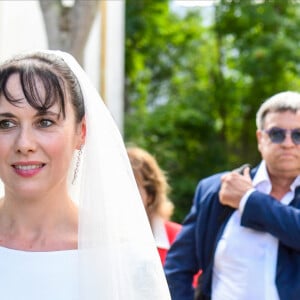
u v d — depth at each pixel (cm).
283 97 315
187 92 1426
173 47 1450
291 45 1220
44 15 471
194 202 328
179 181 1256
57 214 193
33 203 189
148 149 1243
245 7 1283
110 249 188
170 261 325
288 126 305
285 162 305
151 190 361
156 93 1448
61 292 184
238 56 1324
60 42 469
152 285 191
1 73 182
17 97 179
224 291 301
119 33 589
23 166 181
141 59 1389
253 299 293
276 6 1318
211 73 1427
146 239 195
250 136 1418
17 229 192
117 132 200
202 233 314
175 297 317
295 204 306
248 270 296
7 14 514
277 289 290
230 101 1400
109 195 192
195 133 1355
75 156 201
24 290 184
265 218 295
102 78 570
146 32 1361
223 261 304
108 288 185
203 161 1345
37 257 187
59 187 192
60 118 184
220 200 310
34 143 180
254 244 299
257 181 314
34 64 184
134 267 190
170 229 374
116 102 588
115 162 196
